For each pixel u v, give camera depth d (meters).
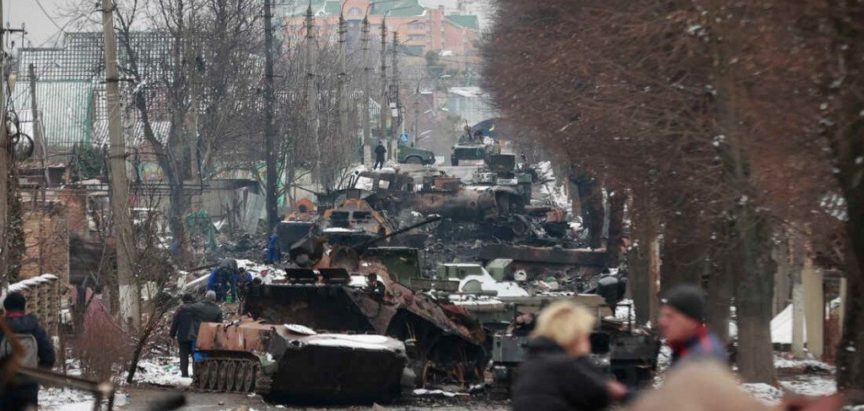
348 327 79.50
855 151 65.81
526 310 84.69
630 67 96.81
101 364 67.25
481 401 75.69
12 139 87.12
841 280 101.50
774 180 80.50
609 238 159.88
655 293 131.12
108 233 117.19
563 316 28.64
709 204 86.50
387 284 80.12
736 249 82.88
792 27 71.88
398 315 79.81
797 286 109.00
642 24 93.75
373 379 72.50
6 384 36.97
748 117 80.25
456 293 91.38
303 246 82.81
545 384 27.86
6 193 71.62
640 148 98.81
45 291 85.50
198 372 77.44
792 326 111.69
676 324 30.05
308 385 71.25
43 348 45.94
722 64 79.69
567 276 160.00
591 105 106.06
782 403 26.17
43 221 118.00
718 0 77.88
